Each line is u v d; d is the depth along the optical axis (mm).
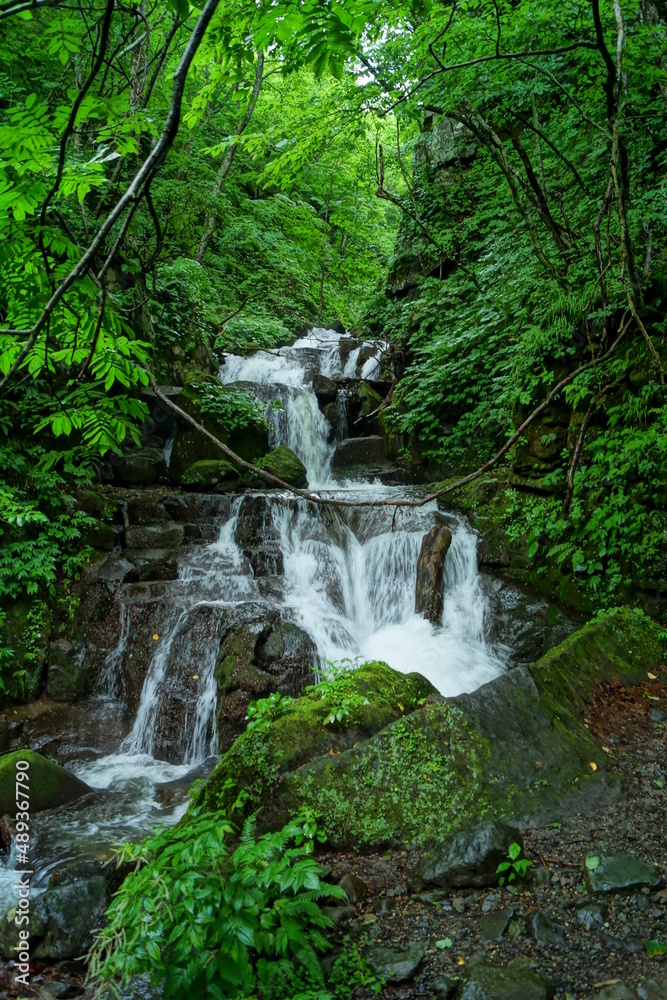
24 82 8320
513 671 4707
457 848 3389
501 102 7320
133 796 5359
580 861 3422
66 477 8008
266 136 6371
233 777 3863
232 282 17969
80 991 3002
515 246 9070
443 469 10641
